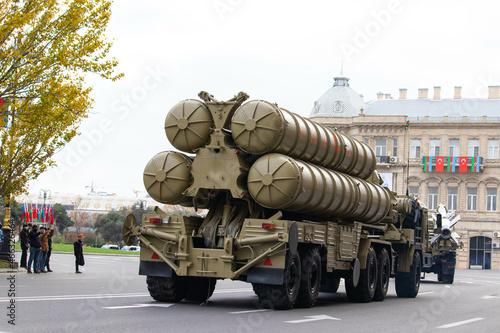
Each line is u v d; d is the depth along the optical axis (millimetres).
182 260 22125
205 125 22203
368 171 30203
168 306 21406
